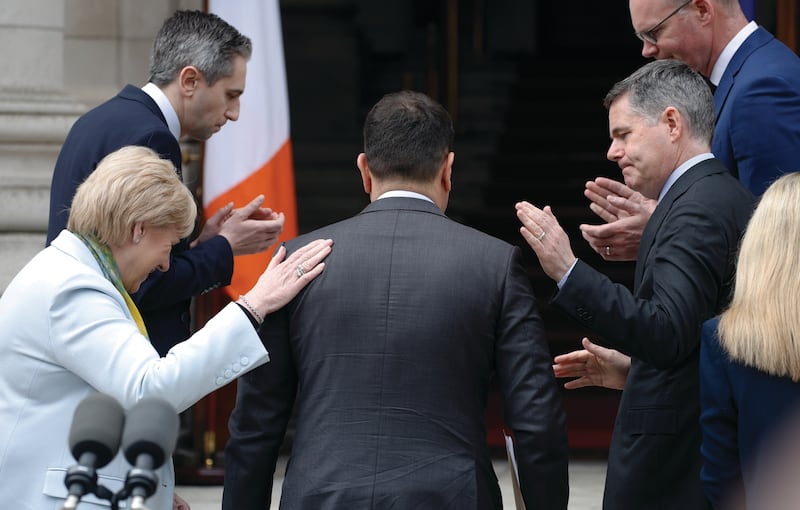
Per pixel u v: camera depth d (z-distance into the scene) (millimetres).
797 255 5559
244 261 11875
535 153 27203
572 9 34562
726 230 6461
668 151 6719
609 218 7738
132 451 4320
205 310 13289
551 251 6328
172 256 7359
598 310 6254
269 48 12227
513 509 11875
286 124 12266
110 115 7477
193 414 13203
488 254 6082
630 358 7160
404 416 5867
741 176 7531
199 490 12734
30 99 12492
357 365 5938
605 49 34375
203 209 12375
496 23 33219
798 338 5465
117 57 14211
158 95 7680
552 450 5941
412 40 30078
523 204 6465
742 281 5688
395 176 6293
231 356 5887
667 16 7664
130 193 5824
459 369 5930
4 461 5691
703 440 5922
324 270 6113
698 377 6547
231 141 12070
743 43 7684
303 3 26266
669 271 6410
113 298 5832
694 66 7840
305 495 5852
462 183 25703
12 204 12195
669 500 6582
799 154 7375
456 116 26719
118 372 5648
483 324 5969
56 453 5707
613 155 6891
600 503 12156
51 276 5773
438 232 6117
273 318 6168
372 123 6340
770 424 5547
